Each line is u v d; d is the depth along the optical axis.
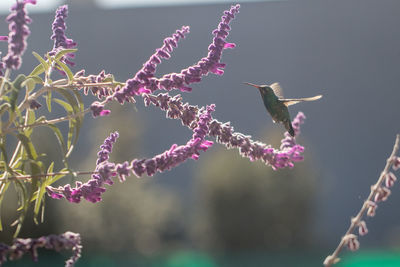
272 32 35.53
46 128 19.92
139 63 36.34
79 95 1.96
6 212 17.22
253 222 23.33
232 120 35.12
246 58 35.50
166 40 1.92
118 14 36.47
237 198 23.42
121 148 24.31
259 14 35.69
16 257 1.40
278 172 23.73
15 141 19.16
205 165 24.12
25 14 1.59
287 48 35.38
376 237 31.11
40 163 1.81
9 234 17.27
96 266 21.06
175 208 26.12
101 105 1.86
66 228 19.58
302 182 23.70
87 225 21.02
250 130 35.00
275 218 23.45
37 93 1.92
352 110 34.78
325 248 23.72
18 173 1.89
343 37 35.19
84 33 36.47
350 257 21.94
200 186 24.06
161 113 34.66
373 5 35.16
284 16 35.56
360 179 34.25
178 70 35.09
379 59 34.97
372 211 1.65
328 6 35.41
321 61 35.22
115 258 21.70
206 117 1.94
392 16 35.03
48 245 1.42
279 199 23.50
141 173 1.78
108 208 21.94
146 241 23.16
